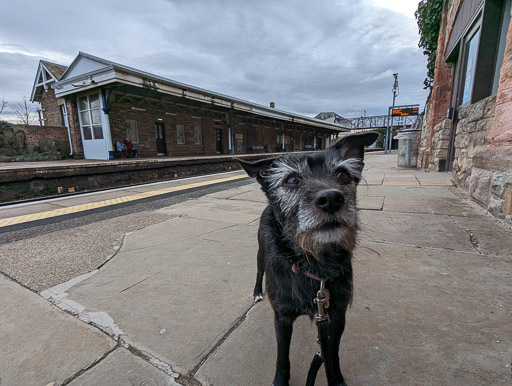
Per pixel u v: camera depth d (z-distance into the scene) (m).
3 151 14.29
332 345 1.57
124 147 16.27
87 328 1.99
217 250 3.45
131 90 15.38
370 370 1.59
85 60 13.55
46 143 15.43
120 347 1.81
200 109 21.55
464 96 7.52
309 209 1.53
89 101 14.69
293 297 1.58
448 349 1.69
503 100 4.05
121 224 4.68
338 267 1.60
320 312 1.48
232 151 23.34
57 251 3.48
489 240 3.30
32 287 2.59
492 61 5.75
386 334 1.85
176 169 12.43
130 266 3.02
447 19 9.16
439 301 2.17
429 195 5.92
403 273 2.63
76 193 7.95
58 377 1.57
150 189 8.62
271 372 1.62
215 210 5.66
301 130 37.25
